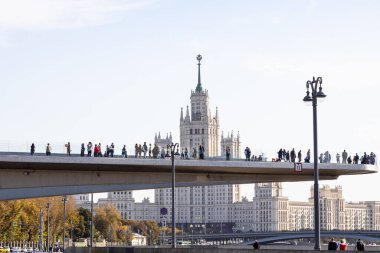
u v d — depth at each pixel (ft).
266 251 251.60
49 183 368.07
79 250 424.87
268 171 395.34
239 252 264.11
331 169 392.68
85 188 378.53
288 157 392.68
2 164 350.64
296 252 239.50
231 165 375.45
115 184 379.76
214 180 400.67
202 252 282.36
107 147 366.84
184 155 391.65
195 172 396.37
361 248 267.80
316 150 238.07
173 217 336.90
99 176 376.27
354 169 396.37
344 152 401.70
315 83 239.50
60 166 359.46
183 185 396.57
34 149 352.49
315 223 236.22
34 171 365.81
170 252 301.02
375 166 404.16
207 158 397.60
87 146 363.56
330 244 264.11
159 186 386.93
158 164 361.10
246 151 388.98
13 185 363.35
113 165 360.89
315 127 238.68
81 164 354.54
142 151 373.20
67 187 379.76
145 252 320.91
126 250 342.03
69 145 360.28
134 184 381.81
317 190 236.84
